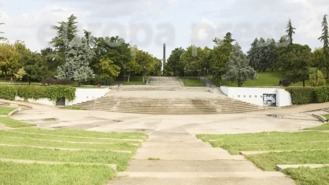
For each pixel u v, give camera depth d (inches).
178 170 445.4
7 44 3639.3
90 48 3417.8
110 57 3627.0
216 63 3580.2
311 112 2020.2
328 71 3661.4
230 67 3356.3
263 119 1729.8
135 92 2546.8
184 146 751.7
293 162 465.4
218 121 1641.2
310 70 3346.5
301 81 3472.0
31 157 494.9
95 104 2178.9
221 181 378.3
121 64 3698.3
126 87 3100.4
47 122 1491.1
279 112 2078.0
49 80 3211.1
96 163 461.1
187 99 2203.5
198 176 401.4
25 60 3474.4
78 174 380.5
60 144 685.3
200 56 4293.8
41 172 385.4
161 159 534.9
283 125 1494.8
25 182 344.8
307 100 2437.3
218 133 1190.3
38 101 2379.4
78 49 3267.7
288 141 765.9
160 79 4261.8
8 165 417.7
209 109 2102.6
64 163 445.4
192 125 1486.2
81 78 3189.0
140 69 4033.0
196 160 523.2
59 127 1331.2
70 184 343.0
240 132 1243.8
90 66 3597.4
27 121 1503.4
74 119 1628.9
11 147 589.0
